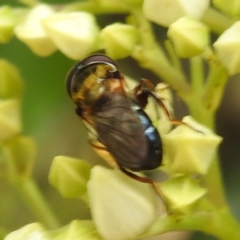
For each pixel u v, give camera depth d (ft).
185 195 0.34
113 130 0.33
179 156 0.34
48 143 0.44
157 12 0.35
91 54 0.35
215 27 0.36
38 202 0.37
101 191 0.33
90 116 0.34
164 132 0.34
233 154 0.45
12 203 0.43
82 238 0.33
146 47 0.36
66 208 0.44
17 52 0.41
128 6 0.36
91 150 0.45
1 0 0.41
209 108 0.35
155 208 0.34
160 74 0.36
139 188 0.33
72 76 0.34
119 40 0.35
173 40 0.35
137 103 0.34
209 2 0.35
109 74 0.34
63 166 0.34
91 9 0.36
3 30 0.36
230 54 0.34
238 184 0.44
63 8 0.36
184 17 0.35
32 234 0.33
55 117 0.42
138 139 0.33
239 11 0.35
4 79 0.36
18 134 0.36
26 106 0.42
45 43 0.36
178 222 0.34
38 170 0.44
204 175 0.35
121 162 0.33
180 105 0.36
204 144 0.34
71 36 0.35
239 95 0.46
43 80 0.42
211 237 0.43
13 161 0.37
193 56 0.35
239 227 0.35
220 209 0.35
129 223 0.33
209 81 0.35
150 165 0.33
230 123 0.46
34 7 0.36
